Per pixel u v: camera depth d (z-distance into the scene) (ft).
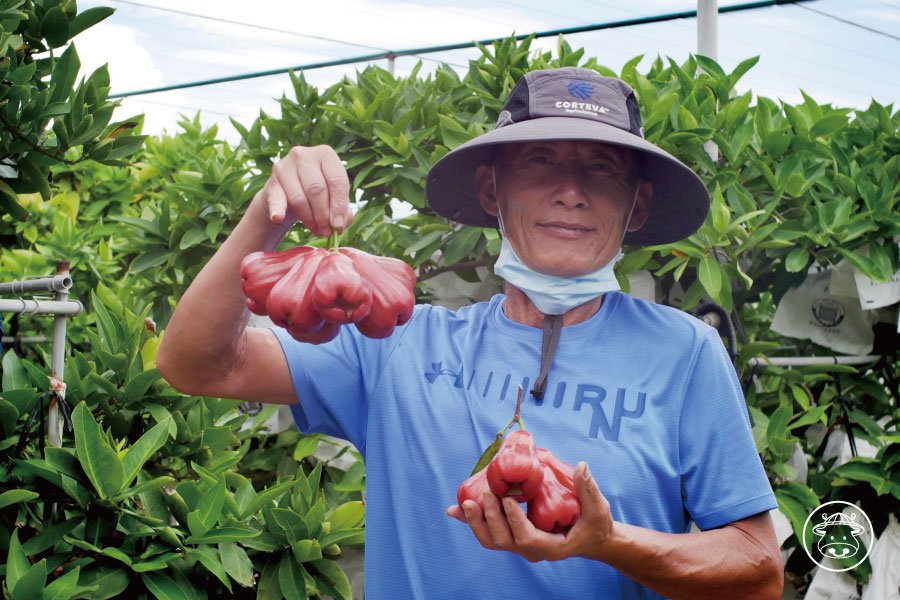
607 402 5.28
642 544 4.51
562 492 4.24
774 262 11.12
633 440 5.17
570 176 5.48
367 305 4.37
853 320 11.07
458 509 4.35
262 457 10.27
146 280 11.43
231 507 7.70
